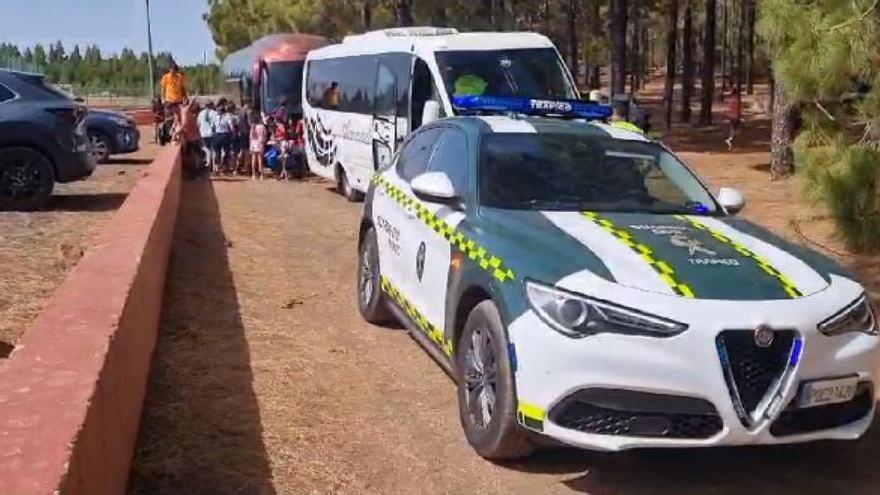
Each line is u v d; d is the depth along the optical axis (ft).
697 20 173.47
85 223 36.47
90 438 10.75
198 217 44.27
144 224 23.95
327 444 16.81
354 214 47.16
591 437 14.24
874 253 27.55
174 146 61.62
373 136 47.88
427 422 18.04
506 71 40.60
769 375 14.28
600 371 14.12
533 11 112.16
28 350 12.89
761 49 28.32
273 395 19.07
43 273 26.96
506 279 15.65
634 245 15.85
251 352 21.90
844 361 14.74
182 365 20.71
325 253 35.37
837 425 14.90
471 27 78.74
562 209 18.22
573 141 20.34
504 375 15.40
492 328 15.83
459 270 17.54
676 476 16.07
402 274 21.75
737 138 97.04
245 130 69.31
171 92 80.07
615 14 87.20
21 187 39.88
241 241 37.40
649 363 13.98
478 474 15.87
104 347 13.06
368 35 51.03
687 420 14.11
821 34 23.72
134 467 15.29
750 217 44.57
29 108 39.81
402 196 22.27
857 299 15.56
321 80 58.39
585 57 142.61
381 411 18.53
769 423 14.14
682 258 15.51
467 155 19.74
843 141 27.12
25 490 8.80
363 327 24.61
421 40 42.75
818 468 16.61
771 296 14.74
